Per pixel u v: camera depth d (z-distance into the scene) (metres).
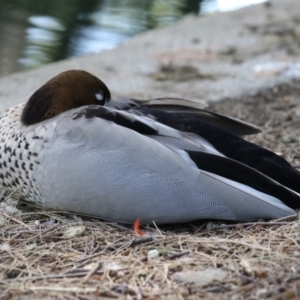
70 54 17.23
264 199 7.64
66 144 7.77
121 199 7.71
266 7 19.77
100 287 6.34
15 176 8.26
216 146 8.30
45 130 7.98
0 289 6.44
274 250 6.98
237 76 14.82
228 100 13.56
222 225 7.78
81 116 7.96
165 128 8.01
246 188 7.67
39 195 8.13
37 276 6.65
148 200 7.66
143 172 7.60
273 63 15.47
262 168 8.27
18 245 7.48
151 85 14.38
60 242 7.50
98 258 7.04
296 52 16.20
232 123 9.00
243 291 6.17
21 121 8.48
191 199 7.61
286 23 18.36
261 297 6.03
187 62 15.63
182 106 9.09
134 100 9.20
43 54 17.09
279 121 12.14
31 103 8.45
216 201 7.61
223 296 6.11
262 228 7.54
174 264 6.75
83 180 7.71
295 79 14.70
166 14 20.88
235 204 7.59
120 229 7.95
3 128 8.52
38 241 7.58
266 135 11.41
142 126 7.94
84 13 20.08
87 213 8.03
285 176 8.30
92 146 7.68
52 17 19.45
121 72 15.10
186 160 7.70
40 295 6.24
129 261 6.90
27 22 18.98
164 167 7.58
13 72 15.98
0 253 7.29
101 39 18.23
